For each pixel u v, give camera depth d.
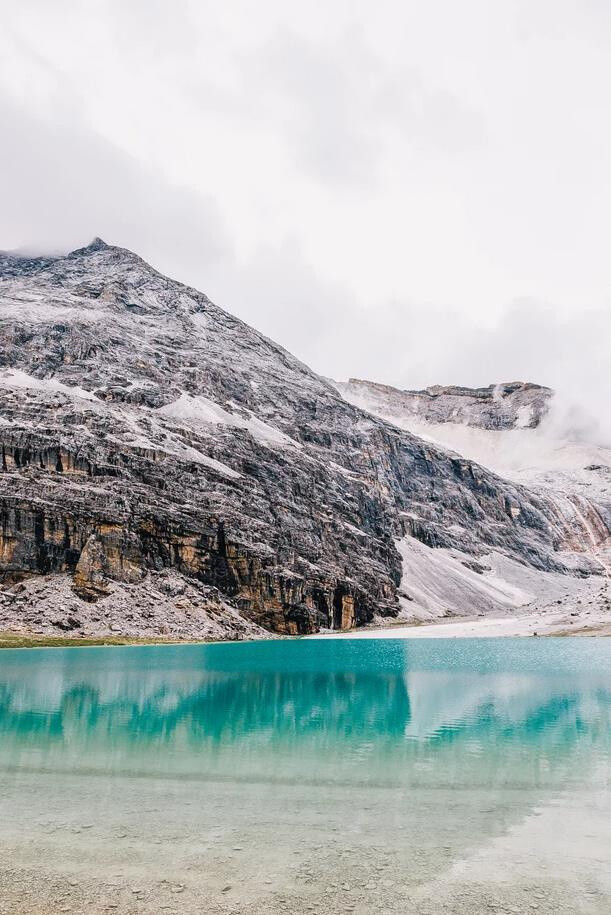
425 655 91.94
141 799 25.17
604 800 25.14
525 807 24.30
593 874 18.39
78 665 75.81
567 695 51.69
